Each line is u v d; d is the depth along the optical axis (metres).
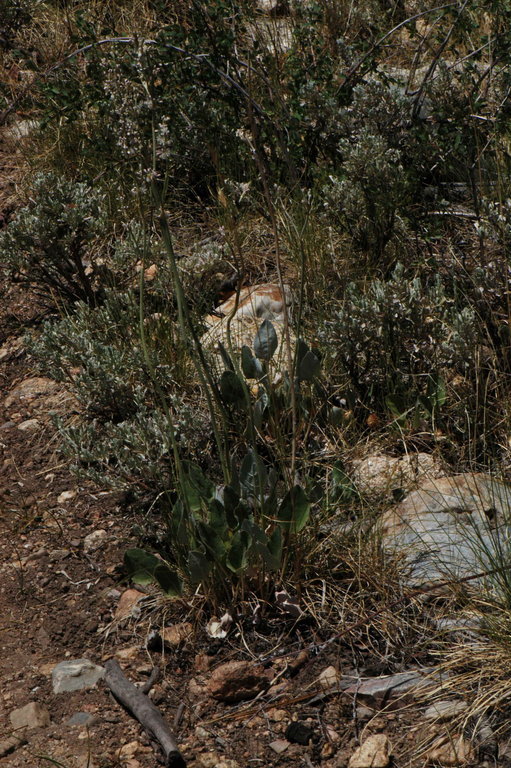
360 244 4.27
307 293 4.11
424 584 2.83
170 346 3.78
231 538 2.82
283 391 3.37
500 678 2.53
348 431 3.50
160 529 3.17
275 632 2.79
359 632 2.75
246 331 3.99
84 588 3.01
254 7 5.54
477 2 4.80
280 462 3.06
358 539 2.91
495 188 4.27
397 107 4.43
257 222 4.68
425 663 2.64
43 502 3.43
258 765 2.39
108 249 4.65
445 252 4.23
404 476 3.28
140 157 2.74
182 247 4.62
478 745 2.38
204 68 4.70
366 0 5.89
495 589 2.72
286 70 4.91
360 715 2.51
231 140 4.79
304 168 4.74
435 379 3.55
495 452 3.35
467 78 4.59
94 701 2.60
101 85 4.73
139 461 3.19
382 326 3.52
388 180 4.07
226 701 2.59
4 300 4.64
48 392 4.03
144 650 2.76
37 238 4.14
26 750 2.44
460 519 3.04
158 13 5.44
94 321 4.02
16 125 5.68
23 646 2.81
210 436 3.42
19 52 5.05
